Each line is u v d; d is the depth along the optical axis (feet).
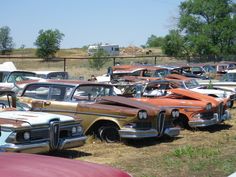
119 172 9.77
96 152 30.63
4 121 25.07
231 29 214.28
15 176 8.25
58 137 26.55
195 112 40.73
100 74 113.70
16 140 24.39
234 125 46.19
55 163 9.52
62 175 8.68
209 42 214.69
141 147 32.91
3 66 59.11
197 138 37.63
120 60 183.52
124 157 29.04
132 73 62.64
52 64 171.01
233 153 29.84
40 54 249.34
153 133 33.68
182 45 218.59
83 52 317.22
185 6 222.07
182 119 41.65
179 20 220.64
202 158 28.04
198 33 218.38
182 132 40.63
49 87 34.88
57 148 26.53
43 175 8.47
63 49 332.80
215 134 40.16
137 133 32.58
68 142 27.04
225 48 215.72
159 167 25.59
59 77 60.64
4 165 8.91
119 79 53.88
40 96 35.04
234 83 63.77
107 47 246.88
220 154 29.45
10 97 32.89
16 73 56.49
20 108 32.94
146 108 33.40
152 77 59.21
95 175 9.10
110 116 33.19
